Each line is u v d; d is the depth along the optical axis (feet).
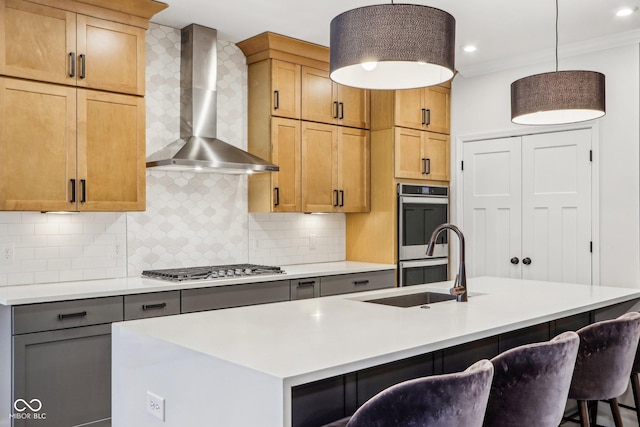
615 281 14.28
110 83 11.46
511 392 6.11
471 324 7.25
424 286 11.25
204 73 13.50
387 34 6.50
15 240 11.27
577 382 7.78
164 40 13.44
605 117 14.42
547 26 13.25
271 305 8.77
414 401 4.69
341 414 6.32
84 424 10.03
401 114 16.35
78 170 11.02
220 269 13.29
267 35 13.89
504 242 16.55
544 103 9.22
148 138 13.17
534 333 9.09
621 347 7.66
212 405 5.57
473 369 5.06
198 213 14.15
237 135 14.88
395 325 7.16
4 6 10.11
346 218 17.71
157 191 13.41
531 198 15.92
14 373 9.20
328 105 15.67
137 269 13.05
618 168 14.19
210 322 7.34
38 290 10.36
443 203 17.57
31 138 10.44
